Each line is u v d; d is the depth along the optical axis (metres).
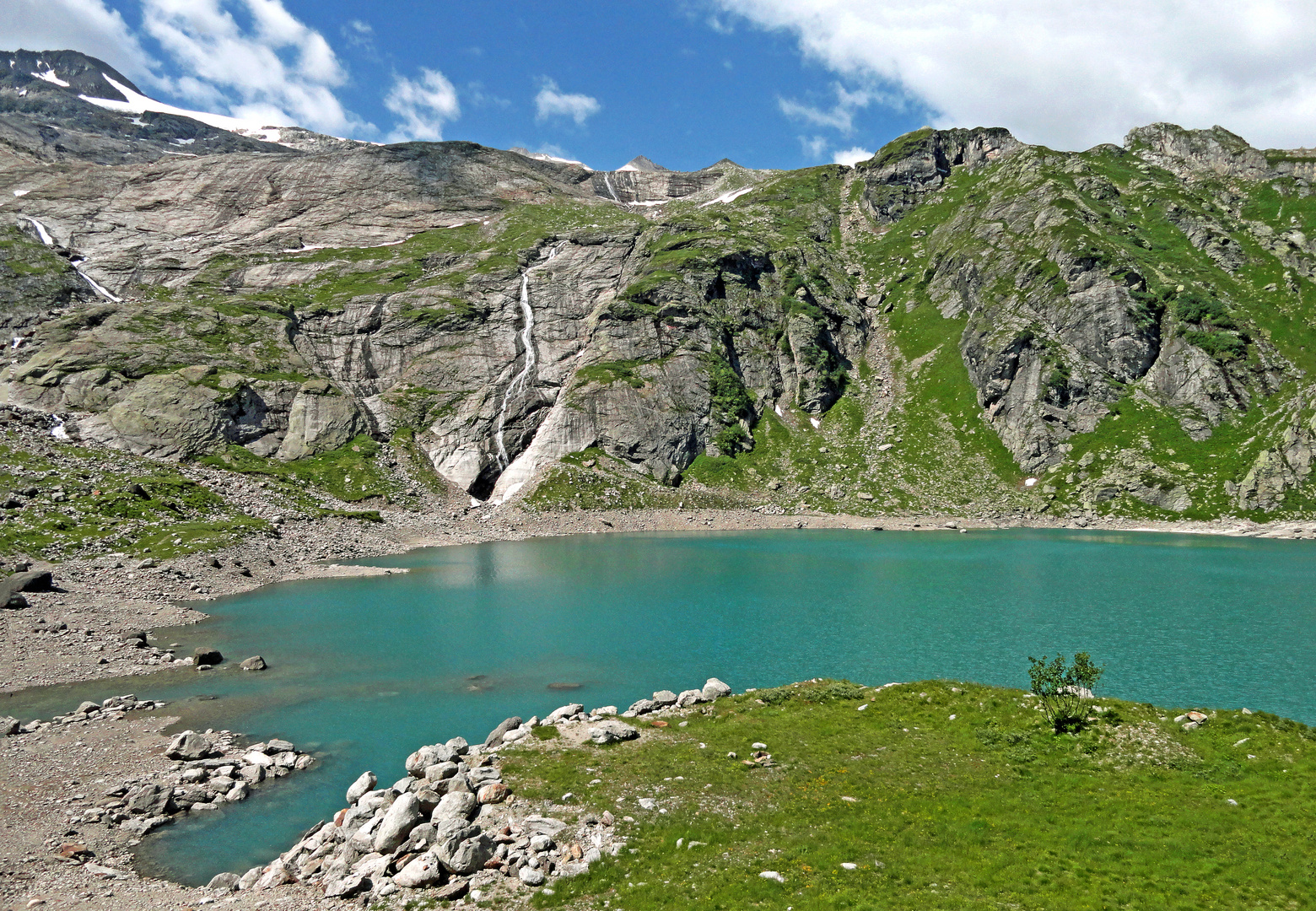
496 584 81.00
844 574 86.81
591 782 27.97
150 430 121.69
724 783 28.08
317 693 43.59
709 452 163.75
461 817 24.14
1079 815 24.75
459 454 150.50
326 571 87.50
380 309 171.00
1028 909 19.11
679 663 50.06
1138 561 94.88
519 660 51.00
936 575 85.00
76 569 68.94
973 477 151.12
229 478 116.19
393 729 37.84
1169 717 32.09
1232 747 28.94
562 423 157.50
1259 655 50.38
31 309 153.25
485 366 166.75
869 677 46.34
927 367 184.00
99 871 23.22
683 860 22.34
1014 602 69.69
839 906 19.47
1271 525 119.56
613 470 153.75
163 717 39.00
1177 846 22.20
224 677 46.78
